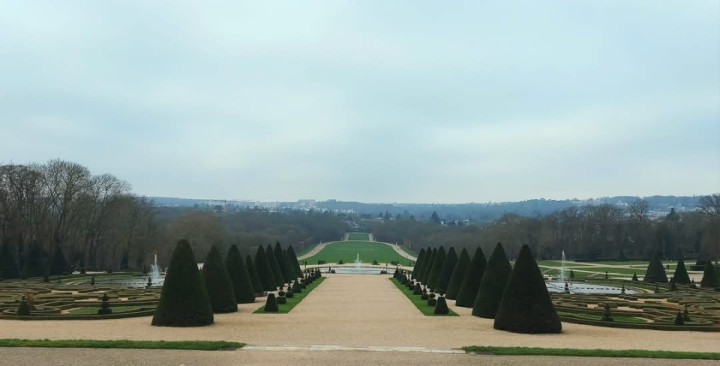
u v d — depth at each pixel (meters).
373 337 31.52
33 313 40.38
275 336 31.50
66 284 76.12
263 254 70.69
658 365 24.25
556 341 31.05
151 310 42.25
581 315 44.16
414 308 50.12
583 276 107.69
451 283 60.44
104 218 110.81
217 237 126.62
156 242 119.25
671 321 40.09
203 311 36.00
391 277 103.12
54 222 106.62
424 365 23.53
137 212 118.75
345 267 138.62
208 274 45.75
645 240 165.25
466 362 24.23
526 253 35.38
